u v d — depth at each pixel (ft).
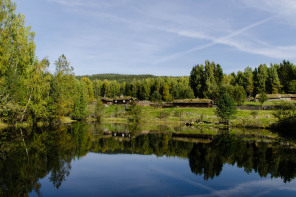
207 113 266.36
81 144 109.81
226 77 572.51
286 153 92.12
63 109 206.80
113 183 55.52
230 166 73.41
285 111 177.58
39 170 65.41
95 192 48.93
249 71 493.77
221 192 50.19
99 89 593.83
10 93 149.48
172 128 198.90
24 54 151.23
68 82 244.42
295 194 49.24
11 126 167.84
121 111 336.08
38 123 202.90
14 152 86.58
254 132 163.73
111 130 178.81
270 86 384.47
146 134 158.10
